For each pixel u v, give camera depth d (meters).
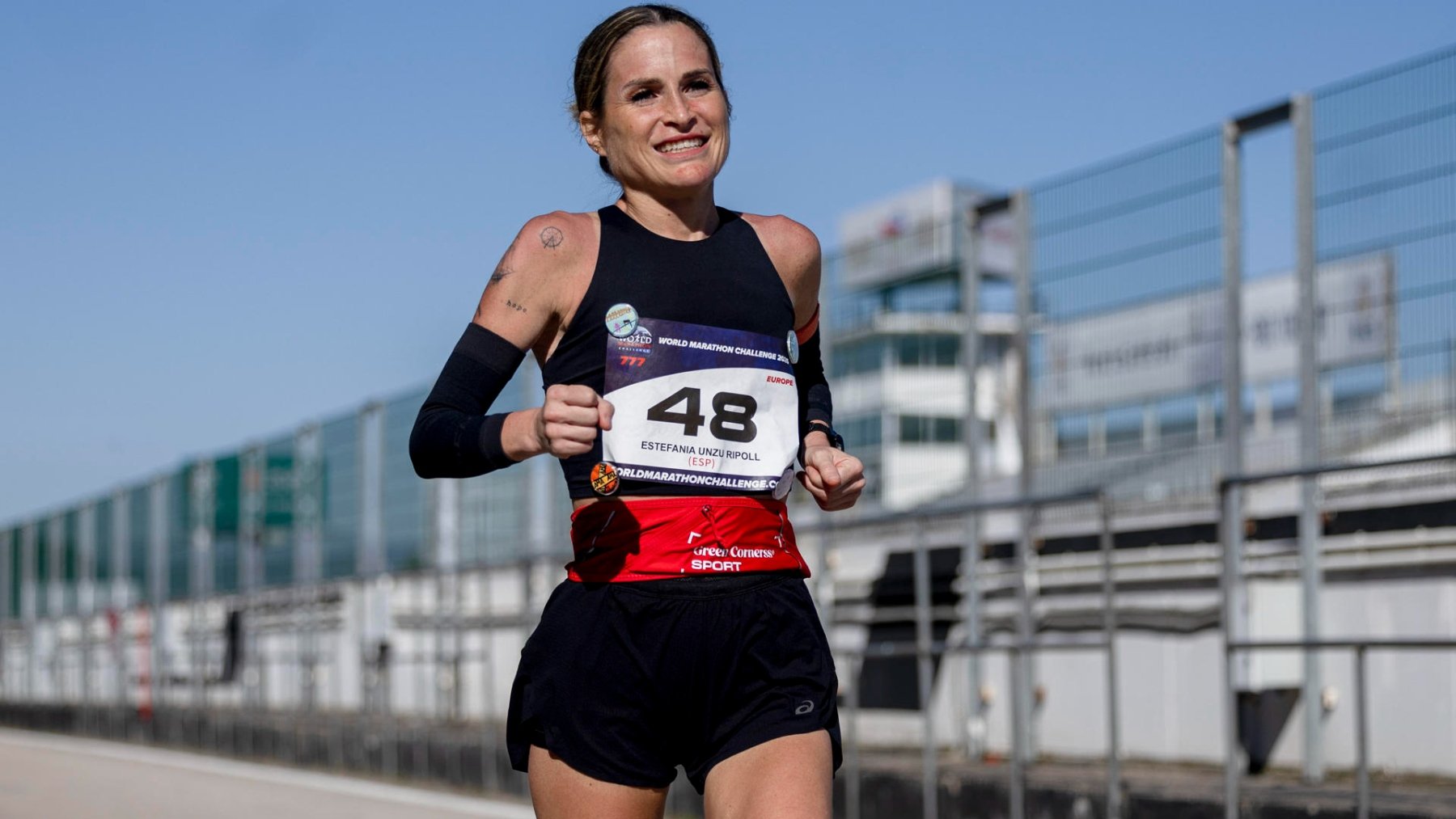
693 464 4.01
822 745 3.96
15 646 37.34
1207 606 12.88
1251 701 12.42
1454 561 11.26
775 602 4.02
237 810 15.75
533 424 3.73
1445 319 11.19
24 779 20.00
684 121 4.00
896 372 15.80
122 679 30.59
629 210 4.14
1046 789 11.38
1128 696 13.57
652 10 4.12
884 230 60.78
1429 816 8.55
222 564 28.41
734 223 4.21
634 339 3.98
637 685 3.99
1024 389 14.55
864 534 16.28
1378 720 11.73
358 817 14.90
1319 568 12.01
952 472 15.30
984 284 14.92
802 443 4.48
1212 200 12.83
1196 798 10.17
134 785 19.09
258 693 25.84
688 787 14.34
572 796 4.08
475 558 21.23
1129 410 13.55
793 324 4.23
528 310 4.01
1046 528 14.27
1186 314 13.05
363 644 21.44
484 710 20.19
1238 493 9.75
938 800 12.31
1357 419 11.92
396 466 23.17
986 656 14.65
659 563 3.97
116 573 33.31
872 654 13.18
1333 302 11.99
